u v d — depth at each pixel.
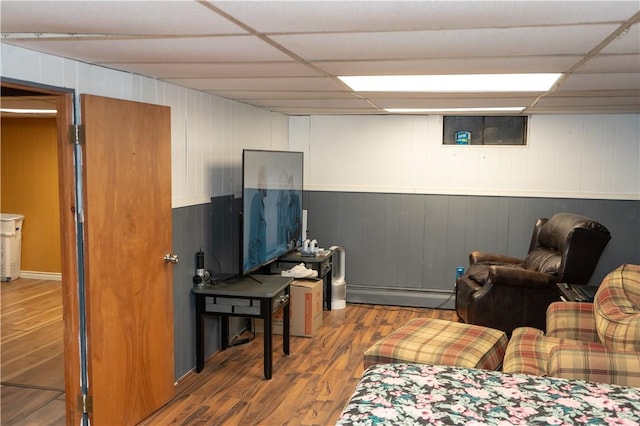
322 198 6.52
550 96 4.30
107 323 3.07
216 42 2.37
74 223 2.95
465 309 5.21
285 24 2.01
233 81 3.64
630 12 1.82
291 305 5.07
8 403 3.61
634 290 3.00
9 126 7.09
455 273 6.29
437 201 6.27
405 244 6.37
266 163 4.69
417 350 2.97
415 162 6.27
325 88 3.95
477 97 4.41
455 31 2.11
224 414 3.48
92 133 2.91
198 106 4.18
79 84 2.93
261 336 5.09
